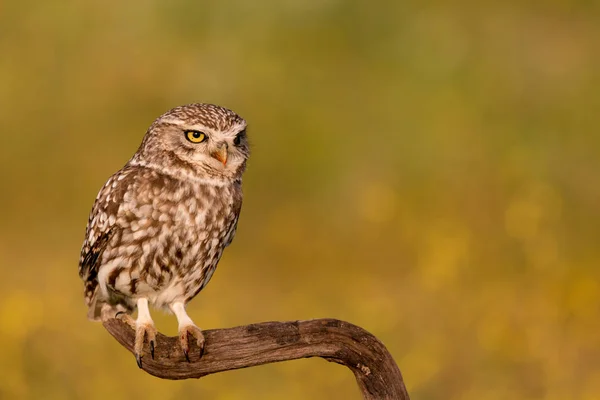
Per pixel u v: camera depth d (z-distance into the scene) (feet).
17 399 36.81
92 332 38.47
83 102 70.59
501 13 77.20
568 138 68.85
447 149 67.31
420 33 75.92
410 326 42.16
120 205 28.91
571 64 74.02
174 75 72.43
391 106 71.61
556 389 38.68
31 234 61.93
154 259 29.25
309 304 47.03
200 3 74.54
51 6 73.87
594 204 62.80
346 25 76.13
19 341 37.22
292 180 66.95
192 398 36.81
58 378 37.45
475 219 58.29
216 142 29.32
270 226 61.52
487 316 41.11
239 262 57.41
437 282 42.86
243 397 36.63
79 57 72.59
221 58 73.31
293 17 75.87
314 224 63.05
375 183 64.75
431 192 61.67
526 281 44.78
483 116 70.79
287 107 71.00
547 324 41.09
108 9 74.69
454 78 73.46
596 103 70.59
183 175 29.30
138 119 70.54
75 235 61.98
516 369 39.88
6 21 73.46
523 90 72.64
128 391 36.63
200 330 26.71
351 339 25.95
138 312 29.30
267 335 26.16
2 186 65.57
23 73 70.74
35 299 41.24
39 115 69.36
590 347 42.32
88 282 30.71
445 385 40.29
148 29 74.33
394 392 26.21
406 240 55.62
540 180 61.67
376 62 75.10
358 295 46.75
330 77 73.72
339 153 68.03
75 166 67.62
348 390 37.47
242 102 71.77
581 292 42.65
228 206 29.81
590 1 77.00
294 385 37.22
